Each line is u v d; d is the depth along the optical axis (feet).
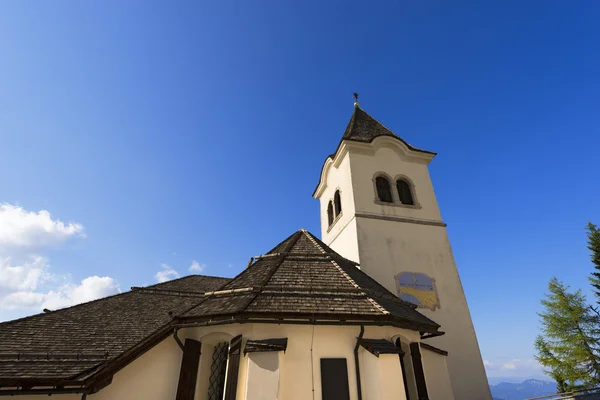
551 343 106.32
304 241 48.42
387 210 64.03
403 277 57.31
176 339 32.42
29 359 29.99
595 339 99.71
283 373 27.22
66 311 42.93
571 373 97.86
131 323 39.24
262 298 31.55
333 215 74.84
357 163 68.44
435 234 63.82
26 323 37.93
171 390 31.27
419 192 68.80
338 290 34.04
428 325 37.09
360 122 82.69
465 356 52.54
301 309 29.76
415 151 72.54
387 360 26.91
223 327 30.60
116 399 29.55
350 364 28.89
